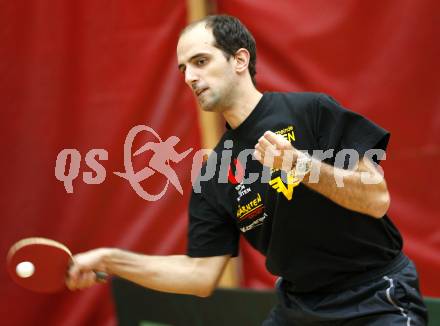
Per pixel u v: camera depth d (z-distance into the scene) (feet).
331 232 16.34
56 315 31.96
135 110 30.78
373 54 27.43
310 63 28.22
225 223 18.63
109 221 31.22
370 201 15.24
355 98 27.66
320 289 17.13
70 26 31.55
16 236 31.96
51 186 31.78
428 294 26.81
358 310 16.40
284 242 16.79
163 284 18.38
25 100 31.91
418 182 27.02
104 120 31.22
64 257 17.37
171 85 30.32
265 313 25.02
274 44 28.71
